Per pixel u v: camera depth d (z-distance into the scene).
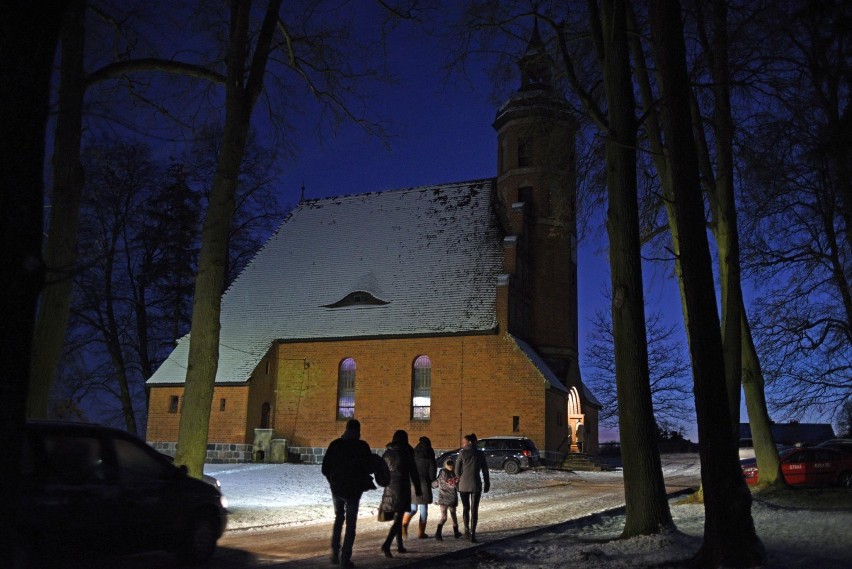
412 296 40.94
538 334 40.69
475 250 41.72
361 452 10.13
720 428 9.95
